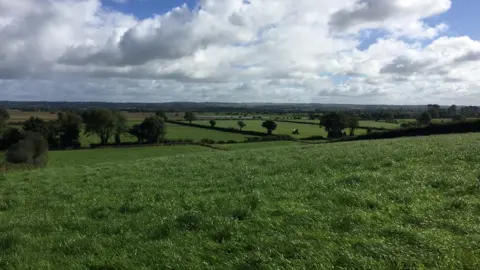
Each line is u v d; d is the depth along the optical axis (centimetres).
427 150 2070
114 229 1073
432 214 929
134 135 12050
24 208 1509
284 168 1912
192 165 2422
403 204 1045
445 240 746
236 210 1098
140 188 1683
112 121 11488
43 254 909
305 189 1345
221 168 2170
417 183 1271
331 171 1684
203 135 12619
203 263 773
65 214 1310
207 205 1230
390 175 1423
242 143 10431
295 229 908
